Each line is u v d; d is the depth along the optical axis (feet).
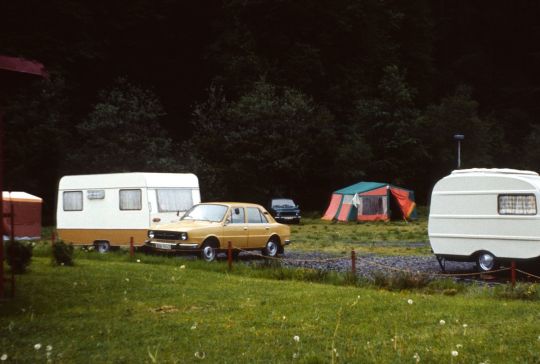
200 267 51.57
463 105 187.52
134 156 134.00
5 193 87.56
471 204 52.24
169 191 66.95
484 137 189.98
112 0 185.06
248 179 150.51
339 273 45.78
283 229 67.15
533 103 254.68
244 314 29.55
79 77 180.34
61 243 49.96
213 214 62.59
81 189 70.59
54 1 159.63
